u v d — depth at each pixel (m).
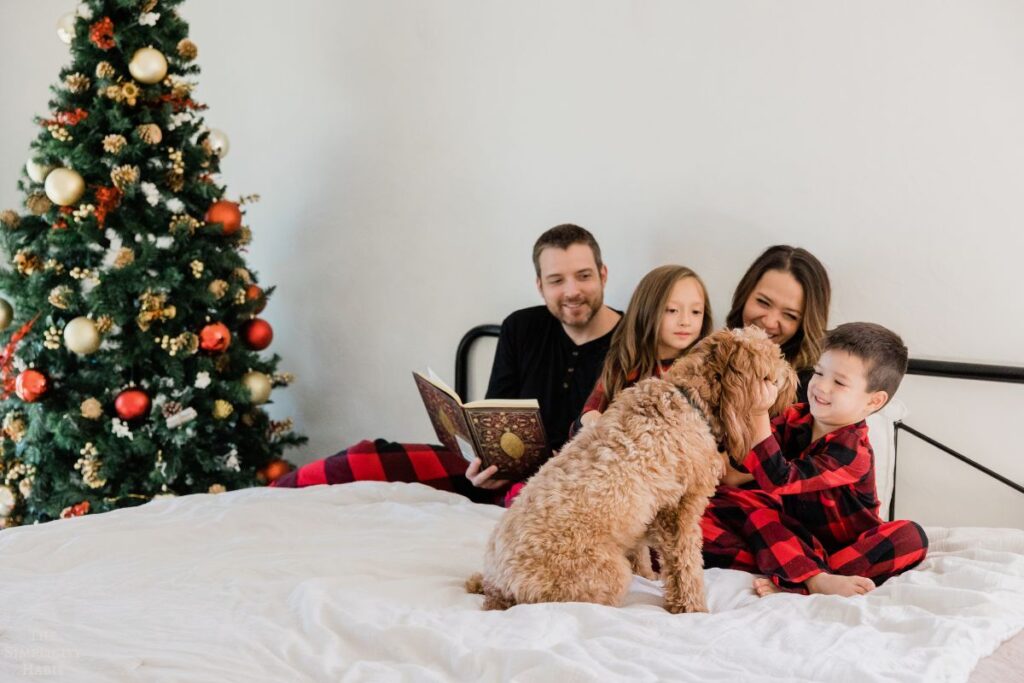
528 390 2.65
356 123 3.28
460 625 1.40
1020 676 1.27
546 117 2.86
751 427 1.55
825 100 2.38
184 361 2.94
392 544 1.93
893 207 2.31
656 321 2.14
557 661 1.19
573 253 2.47
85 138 2.75
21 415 2.89
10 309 2.85
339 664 1.28
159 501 2.23
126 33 2.74
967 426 2.26
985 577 1.61
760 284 2.25
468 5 2.98
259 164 3.56
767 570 1.74
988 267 2.20
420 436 3.28
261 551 1.88
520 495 1.56
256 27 3.49
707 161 2.58
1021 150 2.13
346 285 3.39
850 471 1.79
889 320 2.34
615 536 1.50
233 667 1.24
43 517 2.91
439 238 3.14
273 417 3.66
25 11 3.79
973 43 2.17
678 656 1.26
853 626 1.42
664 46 2.62
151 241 2.82
